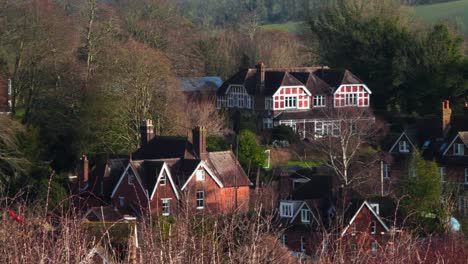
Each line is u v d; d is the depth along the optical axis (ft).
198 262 118.83
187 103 636.89
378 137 595.06
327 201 367.25
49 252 119.96
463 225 331.98
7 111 552.00
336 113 649.20
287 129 635.66
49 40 561.02
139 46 572.92
